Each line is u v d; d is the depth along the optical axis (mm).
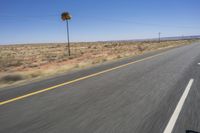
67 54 43031
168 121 5367
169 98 7492
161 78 11328
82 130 4902
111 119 5570
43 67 23656
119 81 10805
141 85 9734
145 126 5090
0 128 5117
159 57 23656
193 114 5824
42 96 8078
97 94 8242
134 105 6762
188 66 15734
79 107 6641
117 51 48500
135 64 17984
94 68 16422
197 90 8570
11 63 29719
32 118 5730
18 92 8852
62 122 5410
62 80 11469
